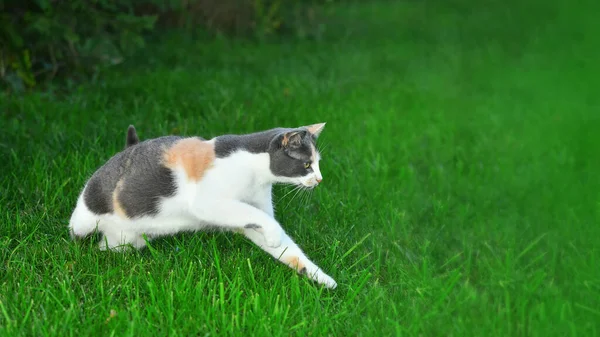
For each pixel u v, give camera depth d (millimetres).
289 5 9664
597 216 4676
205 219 3531
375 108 6797
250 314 3221
